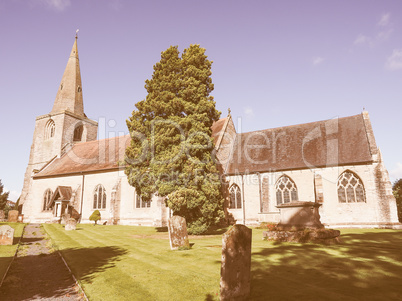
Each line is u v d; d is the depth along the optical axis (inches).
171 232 565.3
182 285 324.2
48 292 338.6
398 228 942.4
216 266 407.5
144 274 378.6
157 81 931.3
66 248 614.9
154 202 1242.6
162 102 880.9
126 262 457.4
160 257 489.1
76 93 1988.2
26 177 1875.0
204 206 829.2
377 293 273.6
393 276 327.6
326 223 1047.6
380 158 1021.8
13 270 440.8
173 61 931.3
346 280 318.7
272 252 489.4
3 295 327.6
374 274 337.4
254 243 604.7
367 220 1003.3
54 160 1784.0
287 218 661.9
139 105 933.2
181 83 900.0
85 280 362.9
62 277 404.5
